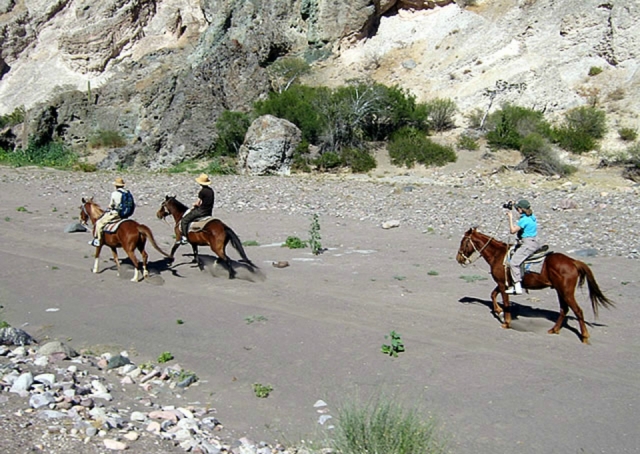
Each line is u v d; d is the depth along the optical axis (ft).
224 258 50.01
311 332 37.01
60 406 24.44
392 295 45.37
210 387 29.76
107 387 28.30
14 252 60.85
